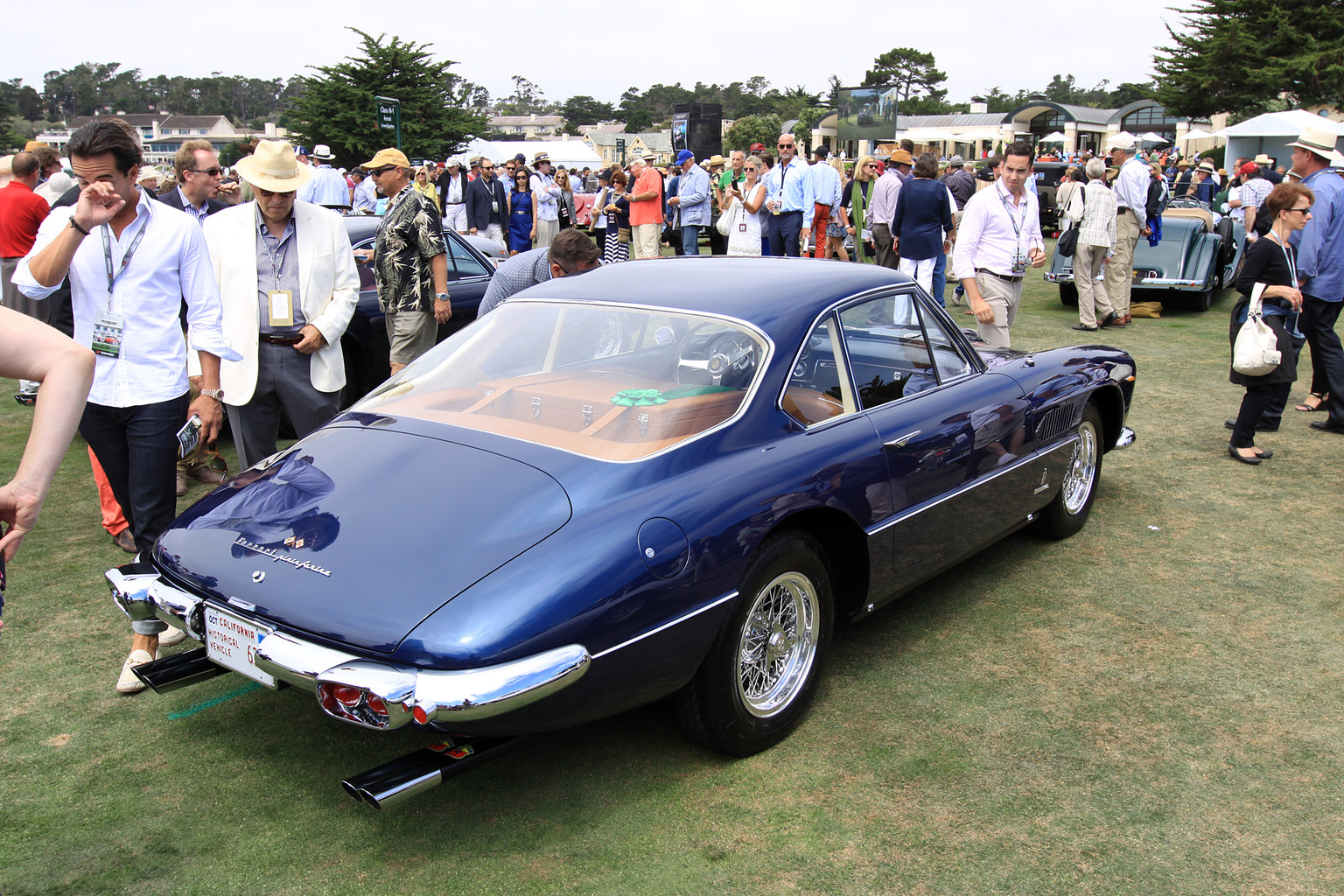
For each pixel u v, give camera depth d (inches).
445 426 112.5
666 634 96.7
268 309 159.8
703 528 99.7
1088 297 401.7
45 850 96.7
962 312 438.3
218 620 96.5
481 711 83.3
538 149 1512.1
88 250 128.8
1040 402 158.7
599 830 99.6
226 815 102.7
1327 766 110.5
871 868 93.7
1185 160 1266.0
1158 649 139.5
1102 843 97.3
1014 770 109.9
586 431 108.3
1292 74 1569.9
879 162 504.1
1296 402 285.4
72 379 66.0
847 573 125.6
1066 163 823.1
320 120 2142.0
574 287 135.6
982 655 137.9
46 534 188.5
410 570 90.0
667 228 656.4
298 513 100.7
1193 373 323.0
